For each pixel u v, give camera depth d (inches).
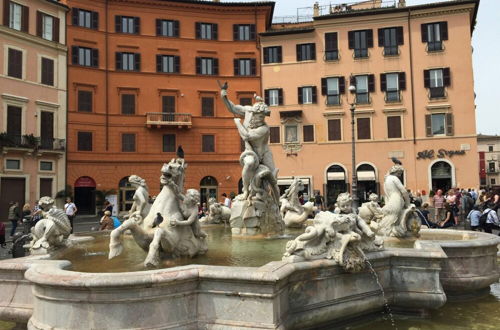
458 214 825.5
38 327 175.9
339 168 1651.1
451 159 1566.2
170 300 173.9
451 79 1592.0
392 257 238.5
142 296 167.9
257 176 375.6
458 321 231.9
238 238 366.0
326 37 1696.6
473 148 1551.4
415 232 327.6
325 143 1663.4
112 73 1663.4
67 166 1544.0
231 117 1747.0
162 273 173.2
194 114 1731.1
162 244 239.1
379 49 1652.3
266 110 381.7
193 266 186.5
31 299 209.9
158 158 1681.8
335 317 214.1
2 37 1370.6
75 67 1587.1
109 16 1676.9
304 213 445.7
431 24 1620.3
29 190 1406.3
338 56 1678.2
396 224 327.3
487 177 3919.8
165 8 1737.2
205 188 1718.8
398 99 1624.0
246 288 174.9
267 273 172.9
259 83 1763.0
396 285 238.2
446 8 1595.7
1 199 1330.0
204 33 1771.7
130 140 1665.8
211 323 177.9
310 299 203.8
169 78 1722.4
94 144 1609.3
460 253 263.9
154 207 257.0
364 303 222.2
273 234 385.4
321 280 208.1
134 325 166.7
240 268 182.1
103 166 1615.4
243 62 1779.0
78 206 1578.5
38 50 1478.8
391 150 1614.2
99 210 1505.9
